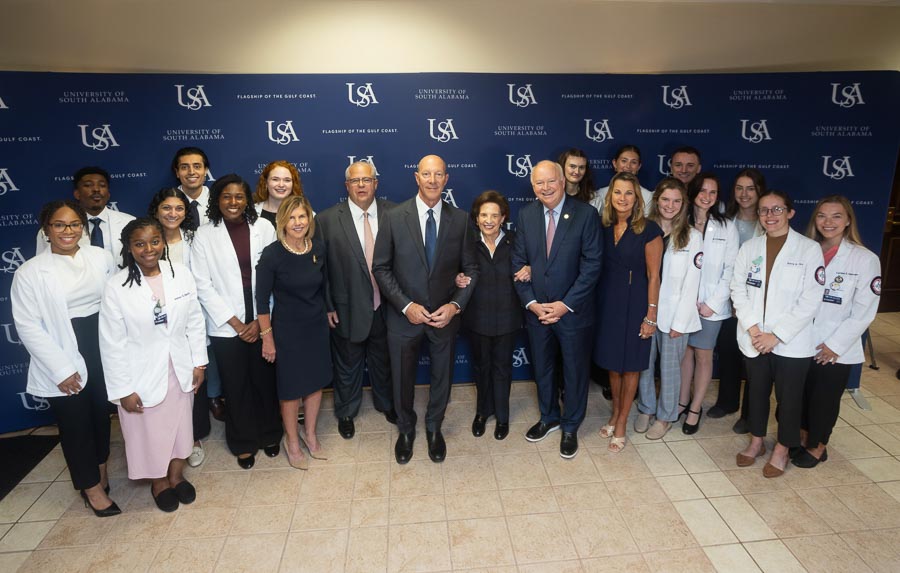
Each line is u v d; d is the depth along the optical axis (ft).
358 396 10.57
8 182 10.38
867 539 7.68
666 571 7.18
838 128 11.59
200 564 7.40
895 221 16.44
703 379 10.20
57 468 9.70
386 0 11.23
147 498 8.79
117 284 7.59
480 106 11.45
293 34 11.19
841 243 8.83
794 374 8.71
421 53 11.52
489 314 9.67
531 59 11.69
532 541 7.72
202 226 8.78
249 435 9.45
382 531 7.96
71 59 10.70
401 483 9.05
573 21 11.55
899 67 12.02
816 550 7.49
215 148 11.09
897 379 12.71
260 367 9.46
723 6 11.62
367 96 11.21
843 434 10.43
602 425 10.82
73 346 7.72
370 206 9.86
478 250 9.49
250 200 8.88
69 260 7.82
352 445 10.21
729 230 9.75
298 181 9.95
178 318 8.06
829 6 11.68
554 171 8.95
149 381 7.91
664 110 11.67
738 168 11.89
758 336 8.91
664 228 9.74
